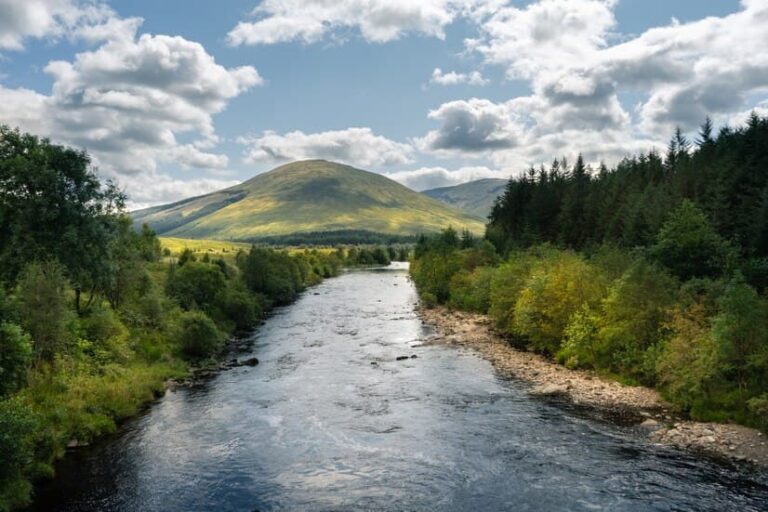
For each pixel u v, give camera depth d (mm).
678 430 32438
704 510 23297
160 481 27375
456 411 38125
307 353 59500
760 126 106000
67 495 25828
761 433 30625
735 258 56625
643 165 152125
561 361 51406
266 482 27250
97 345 46375
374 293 131625
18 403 26266
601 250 64000
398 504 24734
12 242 46125
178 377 47969
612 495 24953
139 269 65562
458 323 78375
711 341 35219
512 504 24484
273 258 120688
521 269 71000
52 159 49719
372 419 36781
